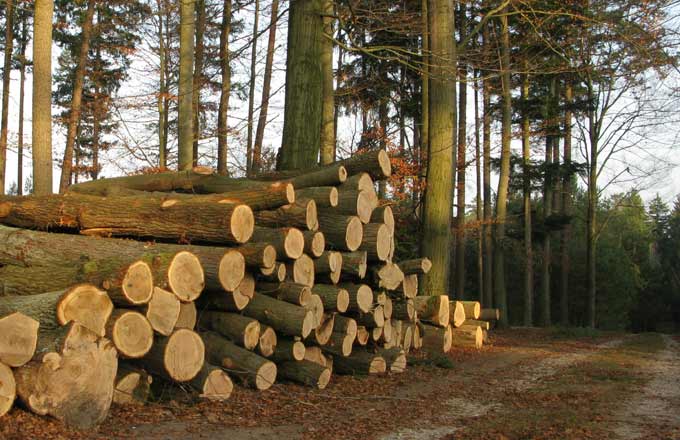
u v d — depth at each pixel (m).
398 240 19.17
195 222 8.20
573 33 18.64
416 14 16.89
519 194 47.66
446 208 15.59
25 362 5.73
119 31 24.48
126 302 6.50
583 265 45.00
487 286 29.30
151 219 8.43
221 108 22.84
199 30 21.25
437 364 11.80
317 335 9.38
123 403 6.89
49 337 5.96
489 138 28.77
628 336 23.45
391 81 24.97
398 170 20.92
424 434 6.52
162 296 6.92
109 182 12.46
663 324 50.28
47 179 13.00
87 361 6.01
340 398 8.36
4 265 8.41
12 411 5.79
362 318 10.45
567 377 10.98
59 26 23.69
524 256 31.89
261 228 9.02
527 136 28.69
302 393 8.42
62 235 8.55
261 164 24.84
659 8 14.96
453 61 14.48
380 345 11.16
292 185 9.54
